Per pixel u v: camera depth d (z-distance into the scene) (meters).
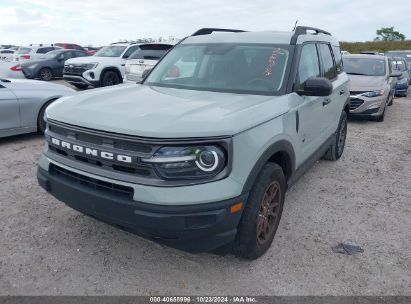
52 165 3.13
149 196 2.55
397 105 13.25
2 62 13.27
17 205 4.15
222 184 2.62
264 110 3.09
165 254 3.32
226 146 2.61
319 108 4.31
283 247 3.50
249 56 3.96
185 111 2.85
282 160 3.60
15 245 3.38
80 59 13.38
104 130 2.68
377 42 47.69
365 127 9.07
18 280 2.92
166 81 4.11
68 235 3.58
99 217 2.86
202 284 2.95
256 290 2.90
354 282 3.03
